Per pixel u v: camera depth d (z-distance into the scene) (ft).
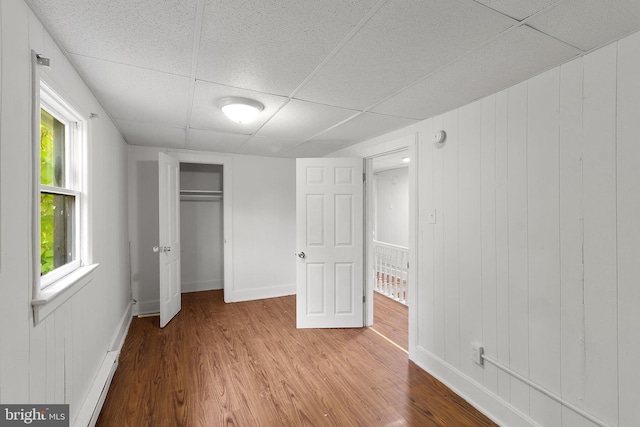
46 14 3.85
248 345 9.45
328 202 11.06
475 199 6.73
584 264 4.80
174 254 11.95
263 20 4.00
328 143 11.71
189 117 8.33
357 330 10.80
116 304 9.04
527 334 5.65
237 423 5.96
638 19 3.86
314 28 4.18
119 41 4.51
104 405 6.44
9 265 3.26
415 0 3.56
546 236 5.33
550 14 3.79
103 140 7.50
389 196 21.01
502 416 6.04
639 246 4.17
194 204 15.87
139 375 7.64
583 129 4.80
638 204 4.18
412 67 5.32
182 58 5.05
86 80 5.84
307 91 6.43
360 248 11.07
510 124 5.98
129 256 11.88
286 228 15.23
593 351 4.69
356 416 6.23
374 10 3.77
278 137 10.68
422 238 8.28
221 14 3.87
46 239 5.00
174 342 9.61
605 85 4.52
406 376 7.78
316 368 8.11
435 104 7.04
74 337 5.17
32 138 3.78
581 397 4.83
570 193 4.98
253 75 5.68
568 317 5.02
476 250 6.70
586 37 4.30
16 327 3.37
